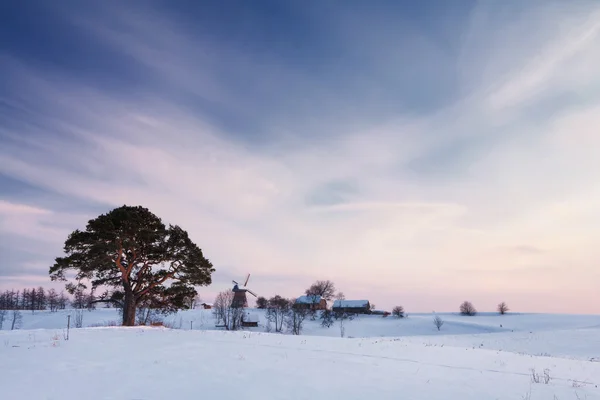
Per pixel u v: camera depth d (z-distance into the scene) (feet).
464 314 515.91
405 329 329.52
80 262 108.47
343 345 66.74
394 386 36.09
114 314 316.19
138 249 116.37
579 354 123.75
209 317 319.88
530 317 457.27
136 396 30.09
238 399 30.19
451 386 36.86
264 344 63.82
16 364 41.22
